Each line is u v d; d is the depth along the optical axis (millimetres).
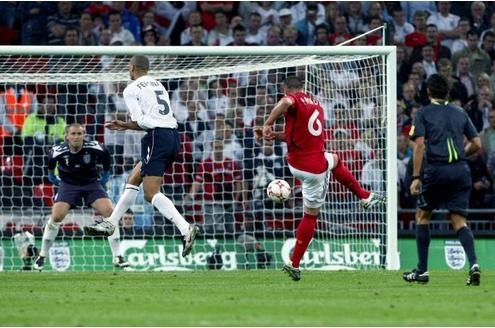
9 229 56969
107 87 63750
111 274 44594
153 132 40000
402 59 70812
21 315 26391
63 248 54219
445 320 25172
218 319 25297
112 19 70500
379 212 53250
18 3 70500
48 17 70625
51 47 48438
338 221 54625
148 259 54656
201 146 63375
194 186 58375
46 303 29766
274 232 55781
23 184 59312
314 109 38719
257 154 62219
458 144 35500
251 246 55625
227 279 40656
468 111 69812
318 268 54156
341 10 72375
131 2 71125
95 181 48125
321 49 49656
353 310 27344
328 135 58719
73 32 70125
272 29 71125
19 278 41906
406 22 72312
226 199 61062
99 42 70500
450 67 71062
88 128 63531
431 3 72812
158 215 58250
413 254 57094
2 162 59875
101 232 41562
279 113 38094
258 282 38750
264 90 65188
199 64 59156
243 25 71750
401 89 70312
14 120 60562
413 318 25562
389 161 49719
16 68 59875
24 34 70438
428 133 35594
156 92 40406
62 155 47250
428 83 36188
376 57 57469
